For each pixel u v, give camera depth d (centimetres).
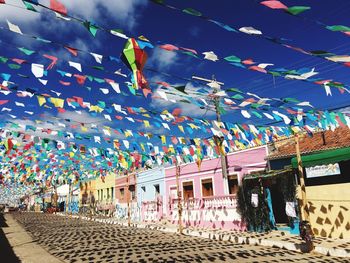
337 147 1197
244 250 923
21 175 1894
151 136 970
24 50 489
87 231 1617
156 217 2091
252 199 1253
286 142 1514
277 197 1354
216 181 1705
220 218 1489
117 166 1731
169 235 1370
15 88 654
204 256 834
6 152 1145
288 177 1163
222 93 641
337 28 371
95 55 495
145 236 1339
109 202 2964
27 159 1464
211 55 470
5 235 1523
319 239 1016
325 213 1077
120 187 2802
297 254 844
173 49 455
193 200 1680
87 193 3503
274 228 1249
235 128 883
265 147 1484
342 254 802
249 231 1307
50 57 504
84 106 721
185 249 961
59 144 985
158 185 2225
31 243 1204
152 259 803
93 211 3225
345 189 1033
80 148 1173
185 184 1927
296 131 923
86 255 888
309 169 1133
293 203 1115
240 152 1599
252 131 893
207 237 1277
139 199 2442
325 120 807
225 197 1477
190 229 1498
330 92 553
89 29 415
